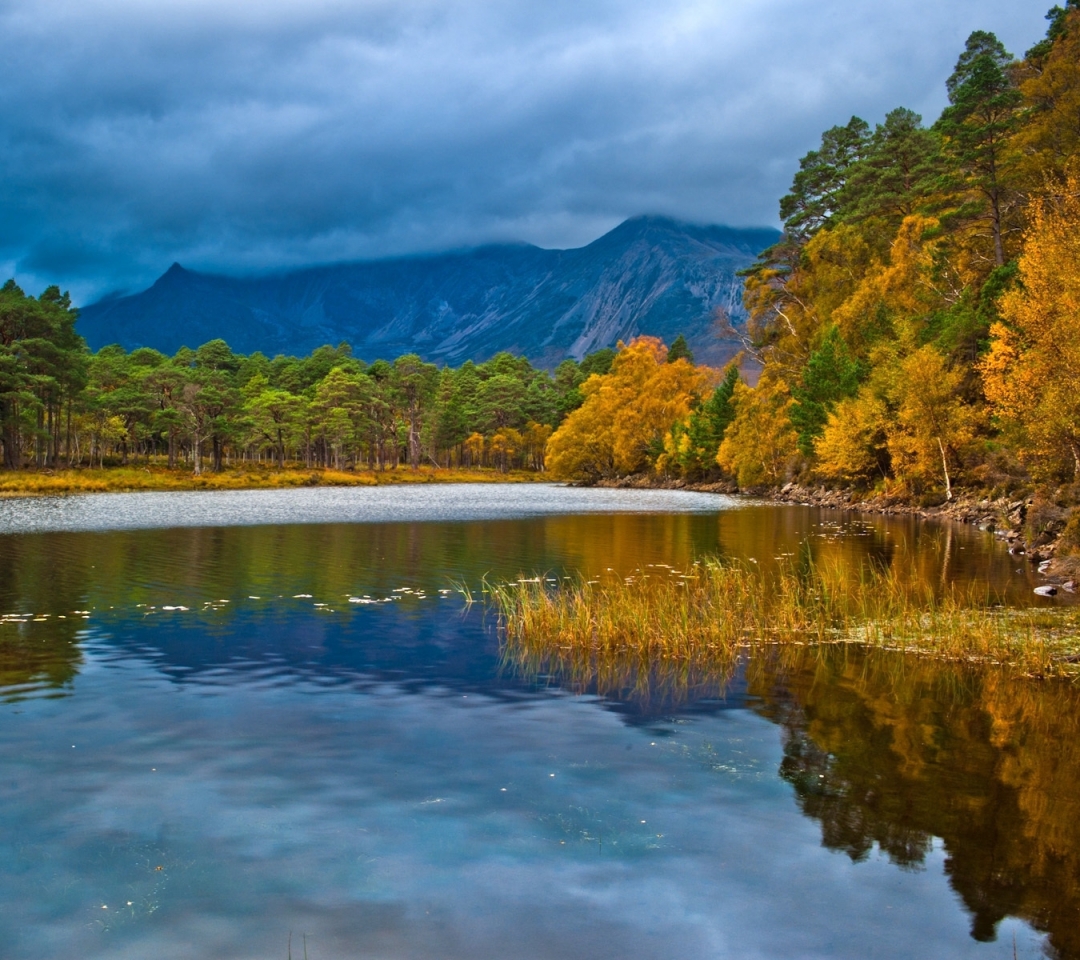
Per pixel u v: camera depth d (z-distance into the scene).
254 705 12.80
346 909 6.97
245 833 8.32
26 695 13.27
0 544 35.88
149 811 8.82
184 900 7.09
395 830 8.41
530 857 7.88
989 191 63.97
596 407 124.25
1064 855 8.00
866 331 74.44
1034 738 11.40
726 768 10.22
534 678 14.62
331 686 13.98
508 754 10.67
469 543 37.75
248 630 18.47
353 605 21.64
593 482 127.69
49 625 18.86
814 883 7.44
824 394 74.94
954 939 6.61
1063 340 33.28
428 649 16.81
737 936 6.62
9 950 6.37
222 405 116.00
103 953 6.34
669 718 12.30
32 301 96.00
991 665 15.58
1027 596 22.62
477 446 169.00
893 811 8.97
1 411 92.81
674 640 16.88
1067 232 36.78
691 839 8.27
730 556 32.69
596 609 19.16
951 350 58.97
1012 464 49.56
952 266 68.88
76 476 94.62
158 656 16.02
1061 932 6.71
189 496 81.56
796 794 9.42
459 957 6.30
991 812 8.98
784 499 78.44
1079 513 29.20
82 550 33.72
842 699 13.35
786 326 97.44
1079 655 15.85
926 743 11.20
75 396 103.25
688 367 122.38
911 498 60.28
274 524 47.69
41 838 8.19
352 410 139.25
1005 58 70.62
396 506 67.38
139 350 159.88
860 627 19.06
